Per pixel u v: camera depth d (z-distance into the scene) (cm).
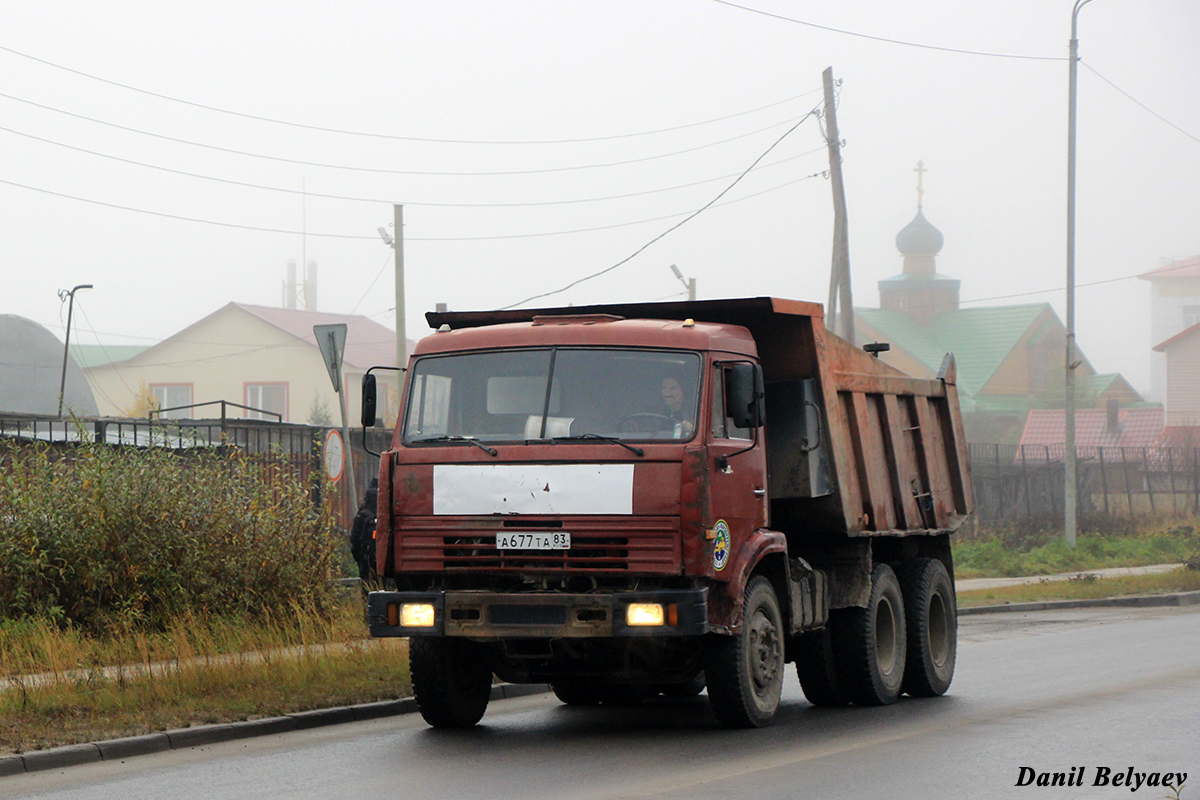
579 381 1434
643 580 1387
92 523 2069
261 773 1246
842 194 4316
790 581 1591
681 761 1283
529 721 1620
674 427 1401
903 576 1897
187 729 1429
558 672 1520
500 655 1527
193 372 10519
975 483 5912
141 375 10581
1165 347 11456
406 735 1491
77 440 2606
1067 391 4744
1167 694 1692
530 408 1436
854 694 1750
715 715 1490
